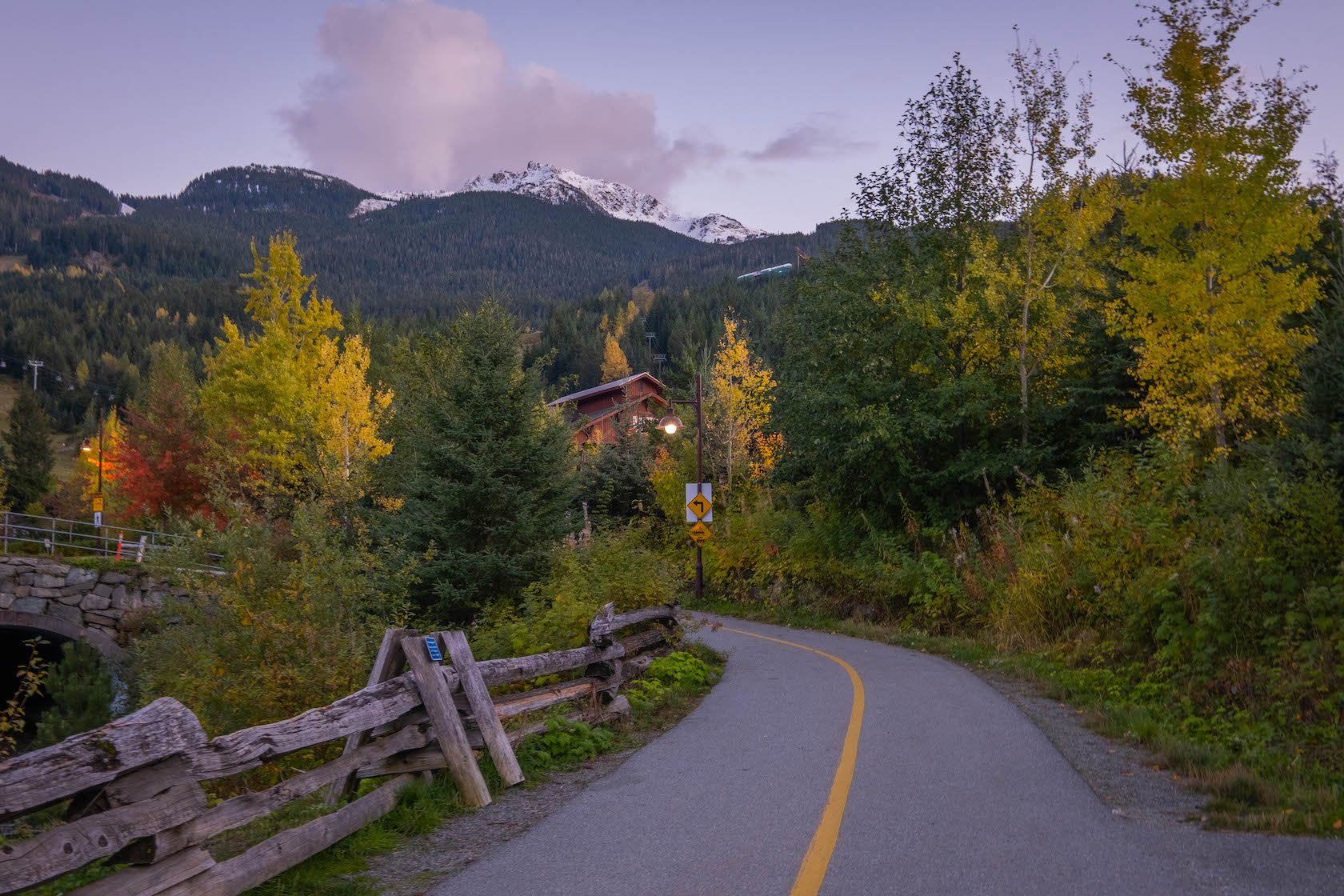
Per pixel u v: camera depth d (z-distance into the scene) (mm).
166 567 13602
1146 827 5719
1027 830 5672
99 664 25812
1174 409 18594
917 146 25953
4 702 30766
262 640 11008
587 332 164125
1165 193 18438
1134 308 19141
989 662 15266
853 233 27109
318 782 5395
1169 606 11484
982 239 25781
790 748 8453
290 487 28688
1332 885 4551
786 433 27953
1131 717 9367
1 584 27125
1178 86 18188
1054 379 25219
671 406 32438
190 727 4309
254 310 39500
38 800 3467
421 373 38156
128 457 38938
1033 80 23594
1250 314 17453
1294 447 12742
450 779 6734
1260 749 7844
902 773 7320
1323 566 10594
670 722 10453
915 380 25469
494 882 4895
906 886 4648
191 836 4254
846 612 24609
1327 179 20016
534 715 9125
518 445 21234
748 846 5410
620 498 44188
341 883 4898
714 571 32219
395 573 14242
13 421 73562
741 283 182875
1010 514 21219
